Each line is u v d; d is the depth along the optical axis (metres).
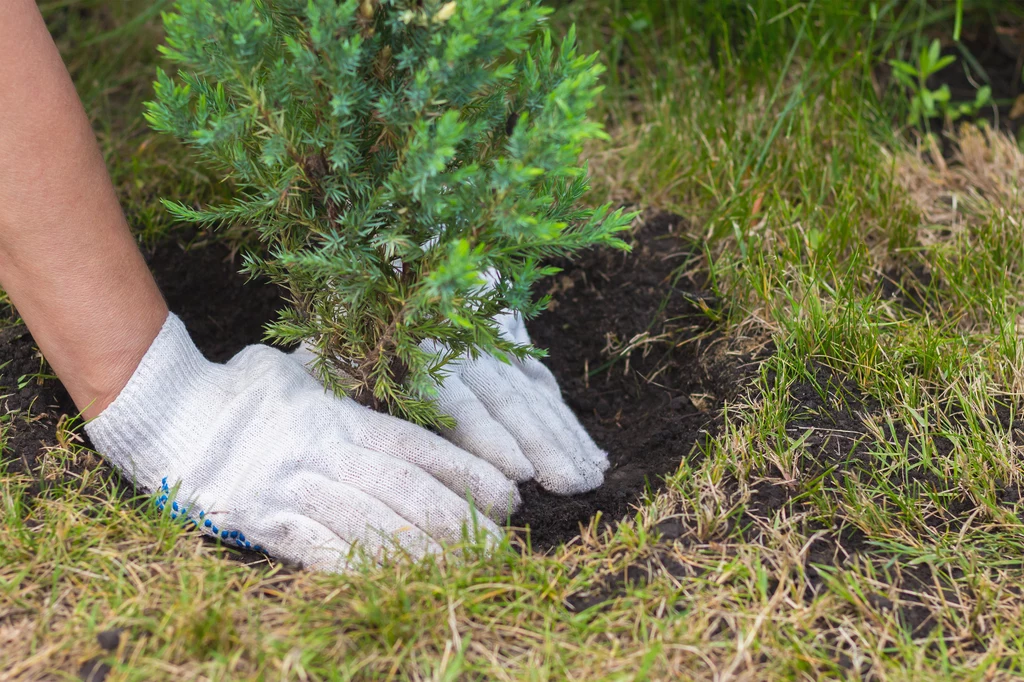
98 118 1.50
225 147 1.11
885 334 1.29
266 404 1.19
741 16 1.55
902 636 1.11
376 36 1.09
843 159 1.44
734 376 1.27
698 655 1.09
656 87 1.51
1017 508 1.18
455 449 1.20
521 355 1.16
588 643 1.10
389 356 1.17
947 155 1.49
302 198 1.13
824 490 1.19
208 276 1.38
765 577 1.12
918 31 1.53
